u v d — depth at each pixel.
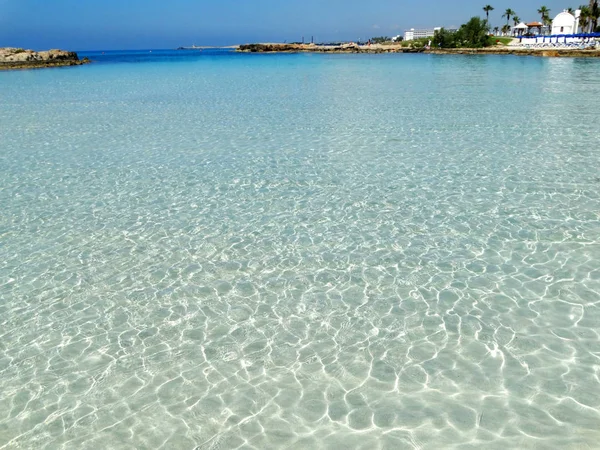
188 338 5.24
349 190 9.50
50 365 4.88
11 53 59.75
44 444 3.92
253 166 11.35
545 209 8.13
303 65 53.88
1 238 7.79
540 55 54.38
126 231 7.96
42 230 8.07
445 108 18.92
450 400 4.21
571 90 23.22
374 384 4.45
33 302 6.00
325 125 16.14
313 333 5.24
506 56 58.41
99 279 6.51
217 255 7.08
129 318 5.64
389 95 23.59
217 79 36.16
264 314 5.63
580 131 13.77
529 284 5.96
